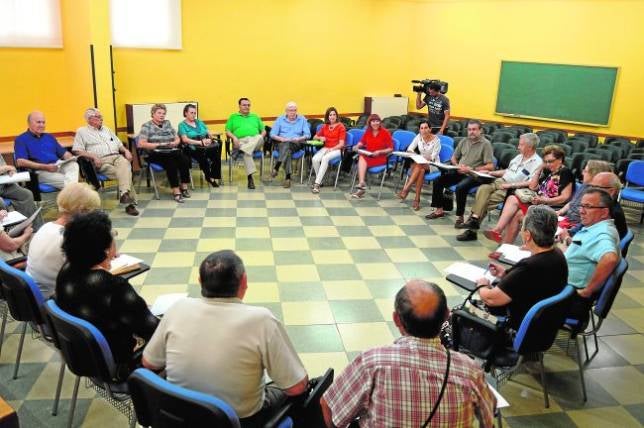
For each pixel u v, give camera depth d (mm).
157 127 5844
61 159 5121
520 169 4773
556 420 2471
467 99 9688
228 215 5324
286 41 8484
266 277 3895
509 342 2367
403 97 10000
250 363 1646
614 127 8359
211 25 7680
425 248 4621
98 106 6297
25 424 2311
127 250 4301
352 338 3117
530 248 2348
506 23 9008
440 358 1458
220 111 8102
